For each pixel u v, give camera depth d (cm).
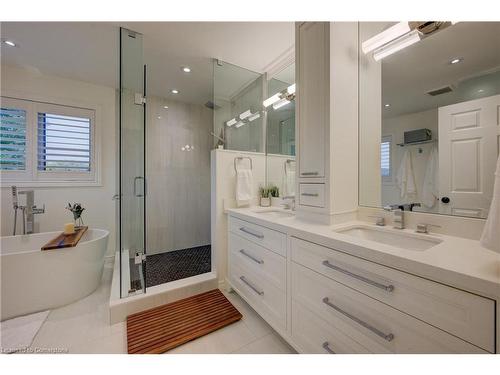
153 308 170
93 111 275
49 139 254
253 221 160
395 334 75
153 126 312
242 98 235
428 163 113
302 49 146
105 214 282
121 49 171
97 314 165
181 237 335
